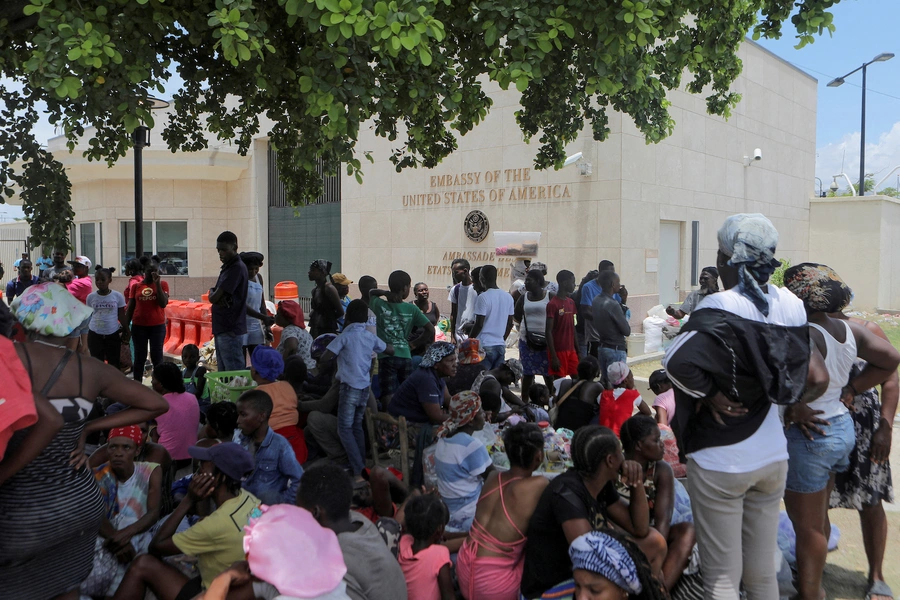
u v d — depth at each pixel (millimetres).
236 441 4871
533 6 4496
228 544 3354
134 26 4449
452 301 10062
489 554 3580
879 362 3701
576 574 3035
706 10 5535
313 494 3131
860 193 23719
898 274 21938
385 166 16109
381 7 3721
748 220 3131
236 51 4047
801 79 19719
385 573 3086
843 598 4078
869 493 4051
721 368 2979
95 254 21391
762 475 3064
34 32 4867
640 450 3916
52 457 2785
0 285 31172
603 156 12641
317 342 7121
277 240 19922
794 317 3117
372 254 16578
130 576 3490
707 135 15172
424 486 5168
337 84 4285
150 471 4066
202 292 20703
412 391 5984
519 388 9727
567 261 13148
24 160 5641
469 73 5680
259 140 19656
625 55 4828
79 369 2898
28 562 2791
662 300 14047
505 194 13945
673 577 3678
